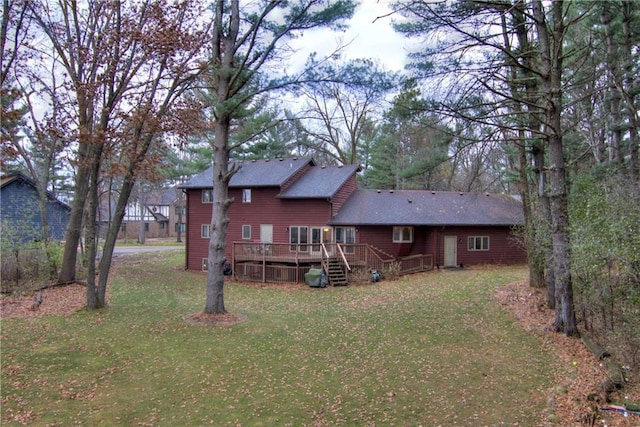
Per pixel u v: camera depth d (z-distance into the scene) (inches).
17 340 453.1
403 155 1441.9
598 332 432.1
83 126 559.2
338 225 1003.3
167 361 403.5
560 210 454.0
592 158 839.1
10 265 729.6
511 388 345.1
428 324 541.0
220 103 544.7
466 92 446.6
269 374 376.5
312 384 355.6
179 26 576.7
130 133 606.5
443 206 1111.6
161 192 2461.9
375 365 400.2
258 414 300.8
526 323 520.7
